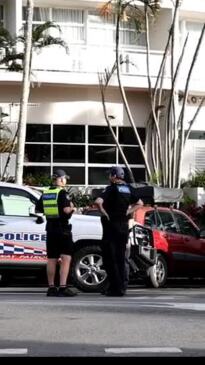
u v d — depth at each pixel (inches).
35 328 299.6
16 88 945.5
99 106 983.0
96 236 483.8
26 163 949.8
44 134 960.9
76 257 483.8
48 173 959.6
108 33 1011.9
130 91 997.8
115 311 347.6
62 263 425.4
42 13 991.0
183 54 919.7
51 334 286.8
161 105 909.8
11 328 299.4
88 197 859.4
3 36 859.4
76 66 955.3
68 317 327.6
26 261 478.9
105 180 984.9
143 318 326.3
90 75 950.4
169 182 892.6
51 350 259.3
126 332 291.6
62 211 421.4
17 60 906.7
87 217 494.3
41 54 936.3
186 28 1046.4
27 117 951.0
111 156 990.4
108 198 423.8
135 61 986.1
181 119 891.4
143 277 534.3
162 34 1026.1
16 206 485.7
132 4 944.3
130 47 1017.5
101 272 483.5
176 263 561.0
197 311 350.6
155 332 292.2
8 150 877.2
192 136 1021.8
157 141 900.0
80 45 970.7
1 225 477.1
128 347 264.2
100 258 486.0
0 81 917.8
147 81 975.0
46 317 327.3
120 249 427.2
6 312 342.3
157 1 882.8
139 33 964.6
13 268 478.6
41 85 950.4
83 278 483.2
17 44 909.2
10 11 955.3
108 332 291.4
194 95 1016.9
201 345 268.8
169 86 977.5
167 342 273.1
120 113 995.3
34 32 850.1
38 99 956.6
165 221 566.9
